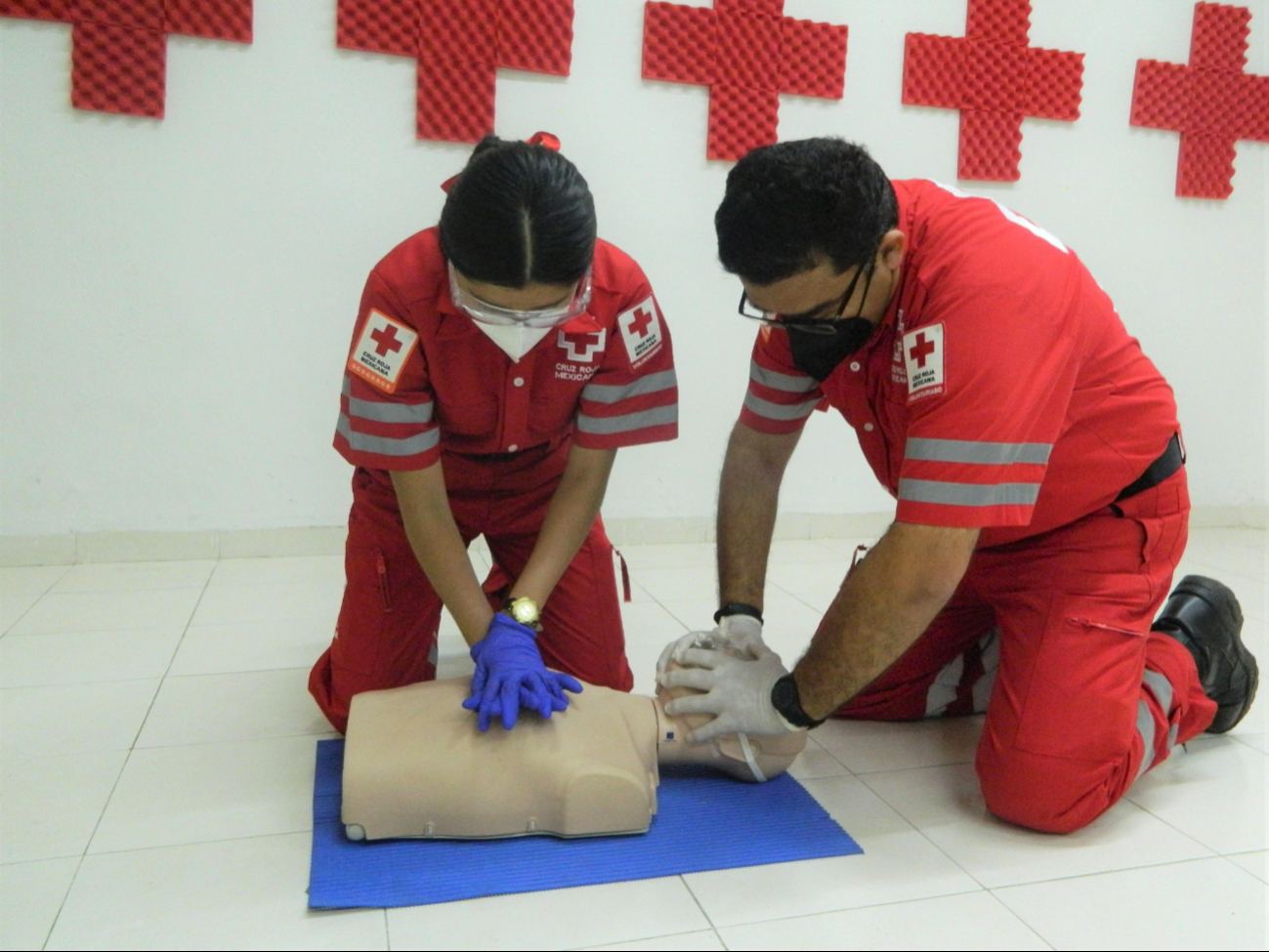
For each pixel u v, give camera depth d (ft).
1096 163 9.86
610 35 8.52
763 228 3.40
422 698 4.33
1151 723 4.37
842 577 8.46
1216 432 10.74
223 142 7.90
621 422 4.57
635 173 8.80
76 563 8.19
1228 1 9.98
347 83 8.05
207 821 4.22
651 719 4.51
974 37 9.26
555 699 4.20
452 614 4.56
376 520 4.85
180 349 8.11
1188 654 4.82
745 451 5.16
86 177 7.70
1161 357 10.44
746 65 8.77
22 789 4.46
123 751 4.88
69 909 3.56
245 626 6.83
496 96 8.36
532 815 4.07
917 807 4.50
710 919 3.58
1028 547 4.54
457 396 4.36
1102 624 4.23
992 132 9.48
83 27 7.42
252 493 8.49
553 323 3.77
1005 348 3.59
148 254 7.92
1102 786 4.14
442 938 3.44
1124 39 9.70
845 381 4.35
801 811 4.39
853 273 3.59
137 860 3.90
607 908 3.64
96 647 6.32
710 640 4.79
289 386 8.39
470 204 3.30
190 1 7.59
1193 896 3.79
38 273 7.74
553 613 5.21
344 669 4.97
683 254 9.04
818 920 3.59
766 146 3.54
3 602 7.15
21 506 8.03
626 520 9.36
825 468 9.82
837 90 9.04
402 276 4.03
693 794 4.55
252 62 7.84
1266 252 10.48
